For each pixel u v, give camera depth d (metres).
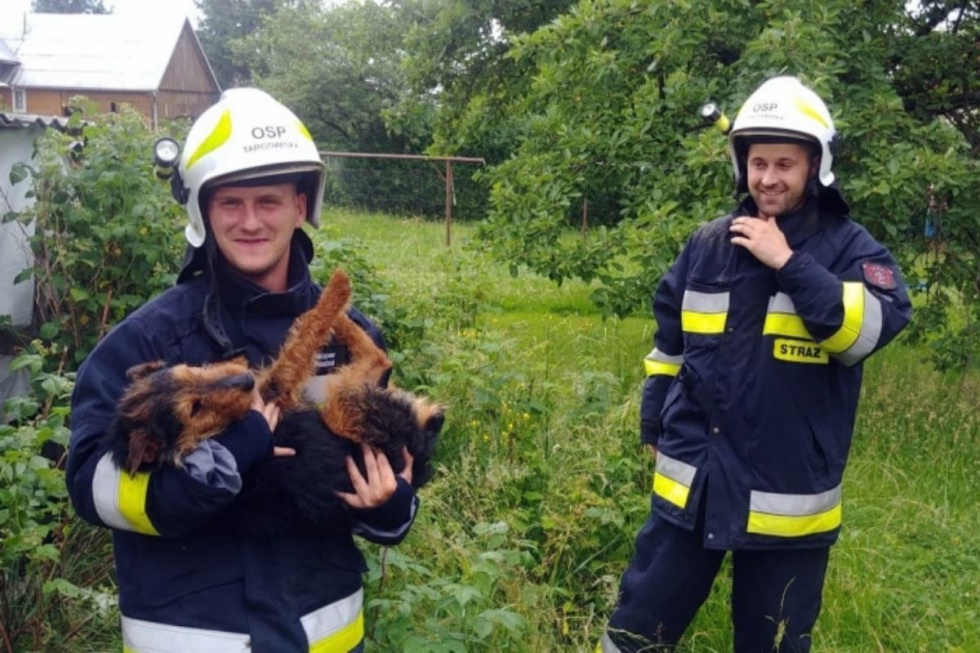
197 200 2.33
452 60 10.78
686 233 6.48
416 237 17.70
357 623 2.48
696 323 3.36
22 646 3.74
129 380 2.26
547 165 7.69
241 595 2.27
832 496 3.29
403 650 3.29
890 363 8.82
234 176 2.29
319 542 2.38
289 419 2.28
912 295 7.35
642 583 3.47
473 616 3.49
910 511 5.46
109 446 2.10
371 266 6.32
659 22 7.00
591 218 10.21
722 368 3.27
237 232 2.35
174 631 2.24
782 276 3.10
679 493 3.35
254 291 2.38
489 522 4.43
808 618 3.35
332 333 2.40
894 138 6.88
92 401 2.24
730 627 4.19
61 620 3.87
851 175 6.70
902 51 8.09
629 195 7.56
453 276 7.28
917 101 8.42
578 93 7.63
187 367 2.11
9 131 5.13
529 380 5.71
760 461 3.22
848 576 4.58
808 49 6.33
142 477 2.08
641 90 7.37
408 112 11.36
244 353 2.36
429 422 2.49
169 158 2.41
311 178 2.49
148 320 2.33
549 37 7.39
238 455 2.10
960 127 8.52
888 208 6.55
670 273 3.56
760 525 3.21
